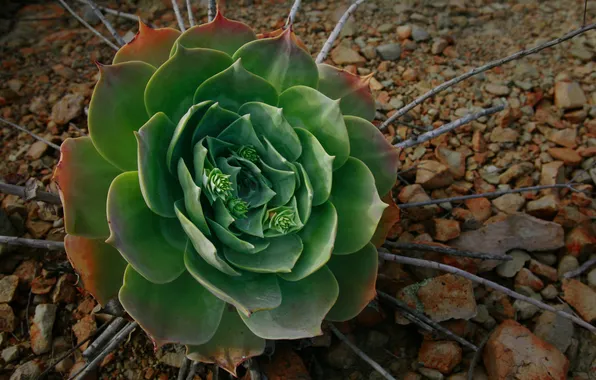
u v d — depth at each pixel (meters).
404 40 0.59
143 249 0.28
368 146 0.32
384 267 0.41
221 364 0.29
